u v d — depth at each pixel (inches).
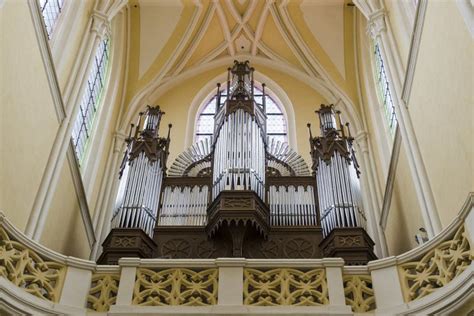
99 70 609.9
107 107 619.5
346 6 704.4
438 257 262.5
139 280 287.1
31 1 351.9
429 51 375.9
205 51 738.8
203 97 713.0
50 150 408.2
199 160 545.3
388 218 529.7
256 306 272.5
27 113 353.7
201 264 292.7
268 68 741.9
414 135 418.3
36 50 366.3
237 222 425.1
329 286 281.7
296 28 713.6
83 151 547.2
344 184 468.8
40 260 279.3
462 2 306.3
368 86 645.9
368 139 623.8
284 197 479.5
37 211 374.0
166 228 453.7
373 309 276.4
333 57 700.7
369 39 665.6
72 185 468.1
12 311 250.8
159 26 707.4
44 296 284.5
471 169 298.2
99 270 294.7
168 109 693.3
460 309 240.1
